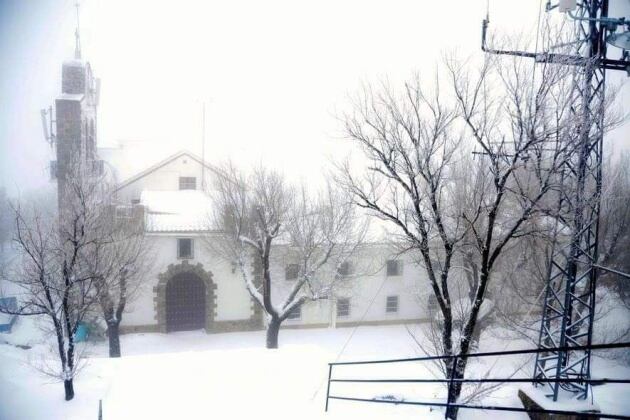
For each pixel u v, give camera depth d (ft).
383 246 83.71
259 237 67.82
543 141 32.58
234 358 45.75
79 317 42.47
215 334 86.63
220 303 86.89
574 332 40.93
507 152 37.09
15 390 39.93
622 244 62.64
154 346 79.87
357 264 83.56
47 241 44.24
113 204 66.08
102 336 81.15
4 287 74.84
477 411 34.19
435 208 37.35
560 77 32.89
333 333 87.71
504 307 63.36
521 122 33.24
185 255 84.58
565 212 35.50
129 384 39.58
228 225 72.02
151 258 78.38
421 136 38.50
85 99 94.94
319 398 35.70
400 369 47.62
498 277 66.49
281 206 67.51
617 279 63.00
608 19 33.17
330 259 75.10
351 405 33.50
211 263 85.46
